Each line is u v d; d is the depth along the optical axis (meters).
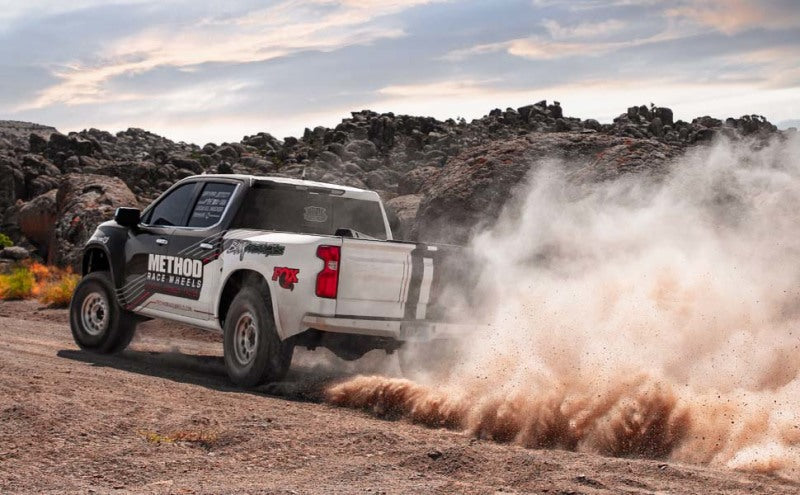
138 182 32.97
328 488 4.80
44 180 35.00
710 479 5.18
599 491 4.81
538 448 6.14
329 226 9.94
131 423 6.20
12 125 80.25
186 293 9.57
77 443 5.63
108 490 4.71
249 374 8.50
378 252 8.34
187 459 5.40
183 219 10.00
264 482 4.93
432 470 5.25
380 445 5.78
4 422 6.01
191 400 7.37
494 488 4.88
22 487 4.72
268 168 33.06
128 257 10.48
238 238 9.00
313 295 8.15
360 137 34.88
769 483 5.16
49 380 7.67
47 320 15.97
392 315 8.41
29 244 28.42
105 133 53.72
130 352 11.20
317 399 7.89
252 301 8.56
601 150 15.20
